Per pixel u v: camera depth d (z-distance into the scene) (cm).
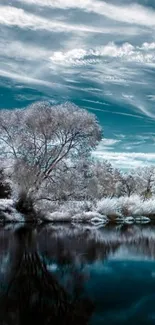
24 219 3541
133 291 1009
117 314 821
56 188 3628
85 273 1226
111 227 3294
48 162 3662
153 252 1692
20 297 945
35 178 3597
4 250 1695
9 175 3753
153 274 1219
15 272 1221
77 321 776
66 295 966
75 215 3900
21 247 1798
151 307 876
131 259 1498
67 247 1831
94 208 4291
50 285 1067
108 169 6800
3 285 1059
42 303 895
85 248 1803
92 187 3822
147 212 4525
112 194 6650
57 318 794
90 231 2800
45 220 3719
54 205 3809
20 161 3578
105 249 1783
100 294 981
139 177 8000
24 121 3616
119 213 4353
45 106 3619
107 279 1148
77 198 3925
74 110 3641
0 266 1320
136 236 2464
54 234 2473
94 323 767
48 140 3638
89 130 3622
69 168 3684
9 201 3716
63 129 3591
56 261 1439
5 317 800
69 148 3662
